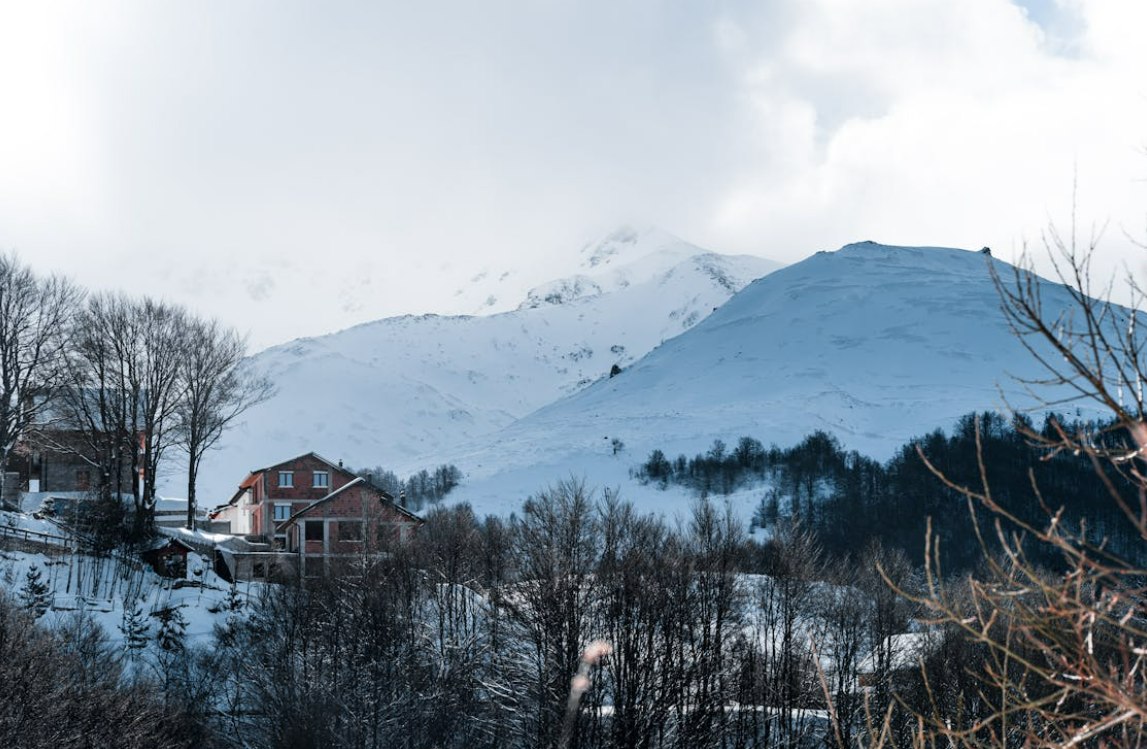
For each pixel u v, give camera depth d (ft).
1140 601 21.77
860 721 167.02
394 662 188.03
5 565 231.50
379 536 280.31
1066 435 23.58
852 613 204.03
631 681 161.68
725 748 175.63
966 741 25.41
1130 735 23.11
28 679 134.92
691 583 197.06
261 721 183.32
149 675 194.08
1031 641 22.99
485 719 176.76
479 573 235.20
